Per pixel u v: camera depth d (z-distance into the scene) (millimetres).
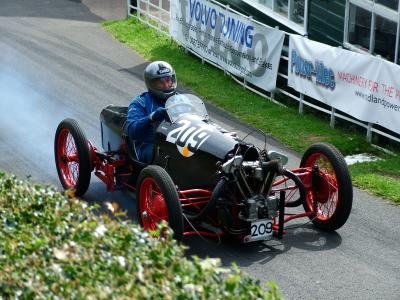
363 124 13062
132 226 6227
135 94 15656
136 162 9562
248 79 15852
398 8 13195
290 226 9383
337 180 8844
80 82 16312
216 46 16969
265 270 8227
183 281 5328
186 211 8945
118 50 18984
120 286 5270
